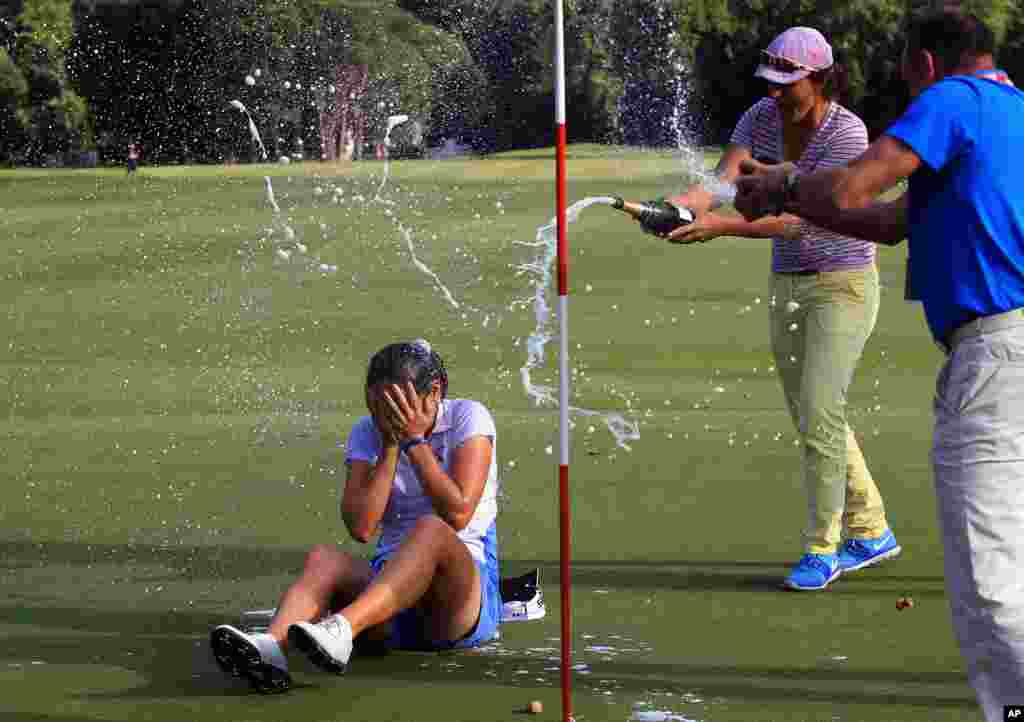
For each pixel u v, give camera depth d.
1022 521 4.92
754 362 17.23
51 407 14.45
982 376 4.94
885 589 7.79
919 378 16.05
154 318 20.91
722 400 14.73
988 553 4.93
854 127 7.73
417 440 6.34
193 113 71.62
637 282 24.02
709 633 6.92
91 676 6.28
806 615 7.24
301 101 47.69
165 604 7.53
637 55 60.03
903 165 4.94
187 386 15.79
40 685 6.15
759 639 6.80
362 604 5.97
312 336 19.38
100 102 82.44
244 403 14.68
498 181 44.16
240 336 19.31
